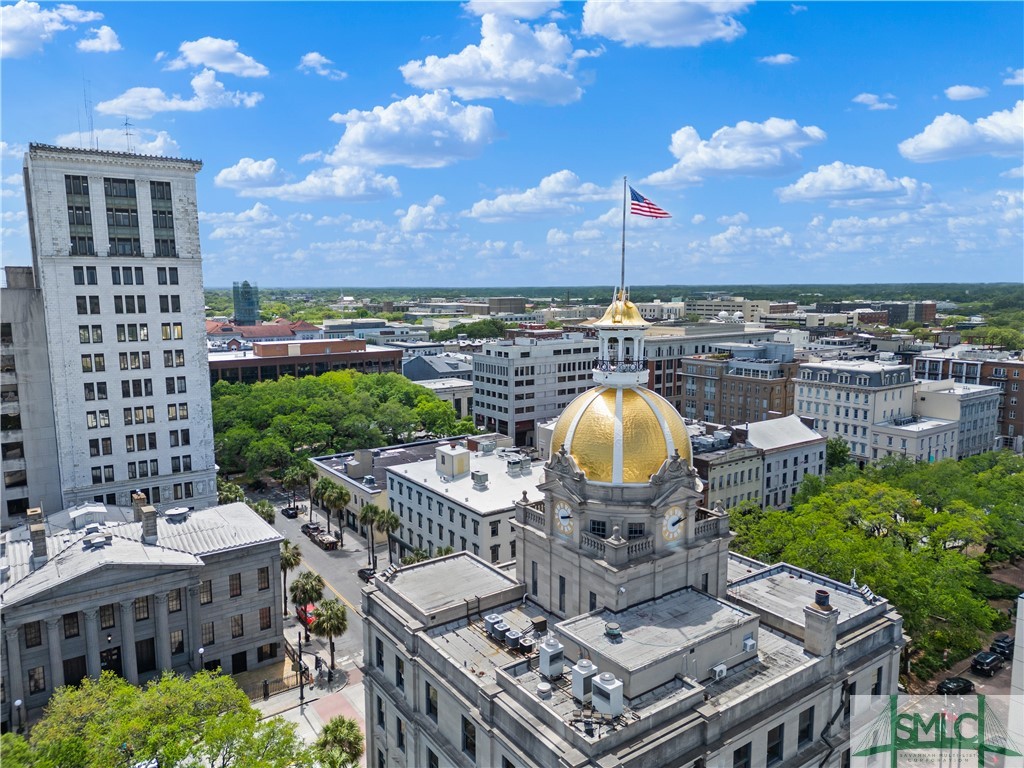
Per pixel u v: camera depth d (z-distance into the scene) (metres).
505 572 63.34
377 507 110.56
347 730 59.38
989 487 118.12
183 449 111.25
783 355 197.88
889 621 55.59
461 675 47.09
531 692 43.38
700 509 58.94
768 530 88.56
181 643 77.25
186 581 75.31
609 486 52.41
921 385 176.00
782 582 62.25
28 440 100.75
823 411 170.00
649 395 55.16
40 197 96.81
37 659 69.31
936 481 116.62
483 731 44.56
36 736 54.84
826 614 49.41
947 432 160.50
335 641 87.94
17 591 68.06
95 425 103.56
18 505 100.75
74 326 100.56
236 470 168.75
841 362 183.00
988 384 189.00
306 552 117.12
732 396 190.38
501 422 195.00
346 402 178.25
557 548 55.34
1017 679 62.03
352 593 101.00
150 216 105.38
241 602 81.25
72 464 102.00
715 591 56.50
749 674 48.22
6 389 98.88
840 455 151.62
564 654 48.06
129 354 105.31
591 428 53.56
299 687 77.00
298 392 190.50
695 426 142.88
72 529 82.31
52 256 97.88
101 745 51.38
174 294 108.31
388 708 57.12
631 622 49.00
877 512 94.56
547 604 57.22
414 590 59.62
